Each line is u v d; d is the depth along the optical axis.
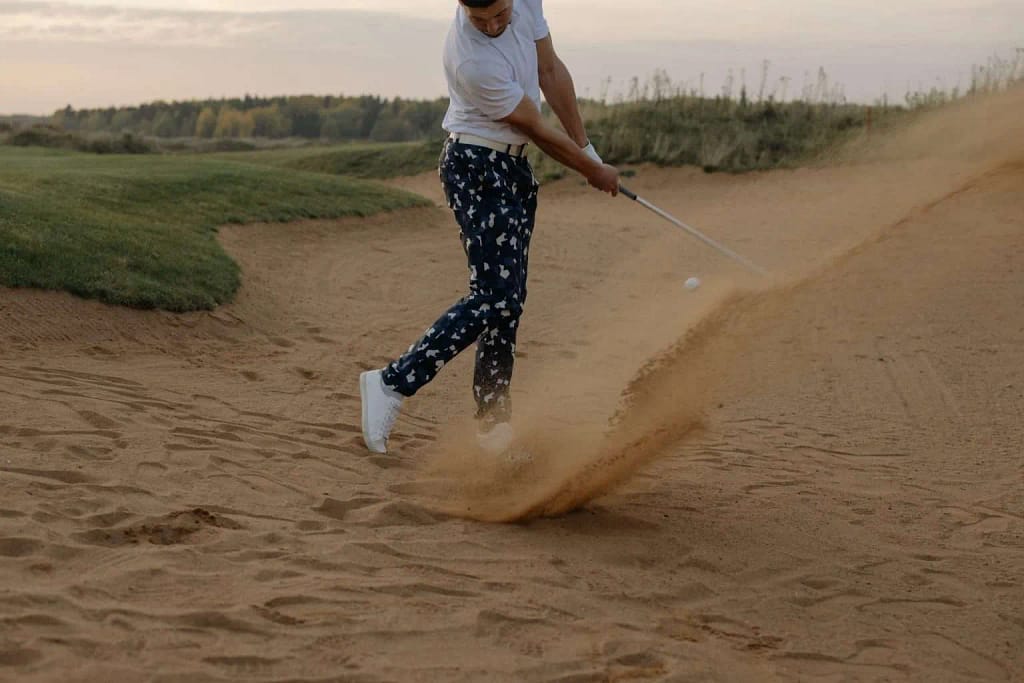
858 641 3.53
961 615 3.84
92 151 33.22
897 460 6.33
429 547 3.95
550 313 11.22
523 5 4.73
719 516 4.77
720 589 3.88
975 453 6.59
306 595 3.30
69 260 8.72
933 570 4.30
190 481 4.45
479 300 4.82
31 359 6.95
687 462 5.86
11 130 34.09
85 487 4.17
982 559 4.49
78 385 6.24
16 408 5.39
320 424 5.88
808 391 8.09
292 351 8.41
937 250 13.20
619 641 3.26
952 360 9.32
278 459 5.00
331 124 77.62
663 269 13.82
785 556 4.29
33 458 4.50
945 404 7.98
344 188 17.78
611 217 19.91
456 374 8.03
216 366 7.54
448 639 3.13
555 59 5.02
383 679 2.82
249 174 17.47
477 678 2.90
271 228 14.37
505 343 5.07
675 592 3.79
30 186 13.05
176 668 2.73
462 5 4.42
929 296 11.34
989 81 16.36
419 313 10.59
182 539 3.73
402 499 4.54
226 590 3.28
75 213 10.63
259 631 3.01
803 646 3.44
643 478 5.38
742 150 25.11
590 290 12.51
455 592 3.51
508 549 4.03
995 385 8.60
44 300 7.97
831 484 5.61
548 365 8.89
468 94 4.62
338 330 9.42
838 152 23.67
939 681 3.28
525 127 4.64
